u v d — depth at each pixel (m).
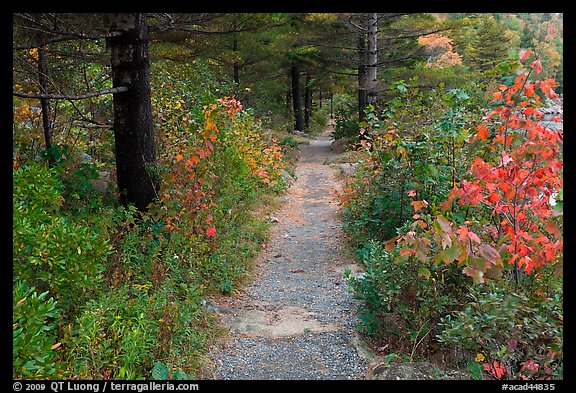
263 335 5.29
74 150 8.20
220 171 8.37
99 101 9.08
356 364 4.59
